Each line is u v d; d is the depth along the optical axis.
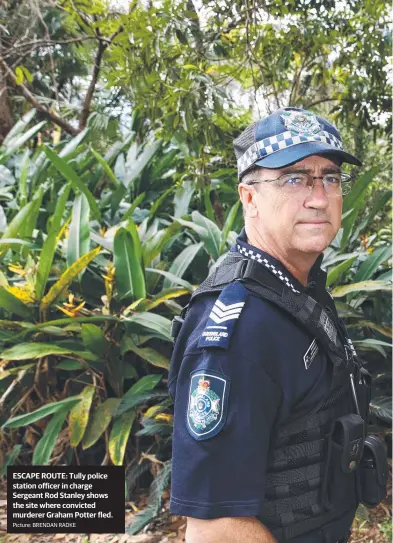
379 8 3.74
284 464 0.93
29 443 2.93
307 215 0.95
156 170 4.49
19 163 4.76
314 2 3.66
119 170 4.48
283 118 0.96
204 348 0.89
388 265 3.35
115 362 2.84
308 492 0.95
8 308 2.80
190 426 0.87
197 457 0.86
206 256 3.29
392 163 4.48
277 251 0.98
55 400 2.90
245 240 1.03
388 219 4.60
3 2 4.33
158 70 3.26
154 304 2.79
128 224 2.77
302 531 0.95
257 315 0.90
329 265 3.00
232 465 0.85
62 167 3.56
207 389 0.87
